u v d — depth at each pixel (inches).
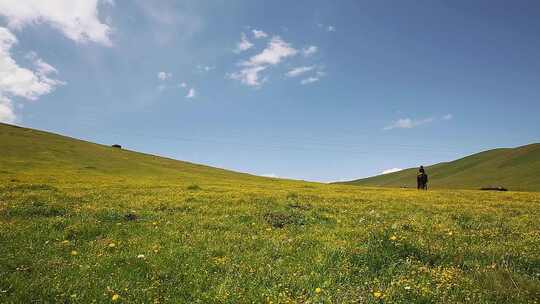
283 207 909.2
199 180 2861.7
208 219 717.3
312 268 425.1
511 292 343.9
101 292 365.1
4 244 516.7
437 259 446.3
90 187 1414.9
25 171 2733.8
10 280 382.3
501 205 1093.1
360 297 338.3
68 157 3833.7
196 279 398.0
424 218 766.5
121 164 3865.7
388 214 824.9
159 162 4589.1
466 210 927.7
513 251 474.6
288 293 357.7
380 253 455.5
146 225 655.8
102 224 649.0
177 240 557.3
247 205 919.0
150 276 408.2
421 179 2361.0
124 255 474.6
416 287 356.2
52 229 611.5
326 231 617.9
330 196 1273.4
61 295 355.6
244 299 345.4
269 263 447.5
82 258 465.4
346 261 440.1
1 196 976.9
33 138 4562.0
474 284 364.5
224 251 498.6
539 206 1071.6
